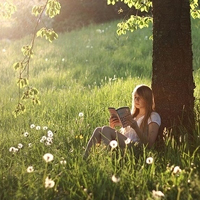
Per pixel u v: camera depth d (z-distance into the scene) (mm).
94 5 26125
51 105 9984
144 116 5852
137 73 14320
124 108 5562
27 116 9125
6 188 4773
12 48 22047
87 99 10141
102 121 7910
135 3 7980
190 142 5789
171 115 6043
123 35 20359
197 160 5113
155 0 6113
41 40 23672
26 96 6387
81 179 4770
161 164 5242
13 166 5375
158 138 6059
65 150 6023
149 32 20141
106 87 11352
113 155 5418
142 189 4449
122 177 4680
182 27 6000
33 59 18422
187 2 6047
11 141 6910
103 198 4457
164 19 6027
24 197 4473
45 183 4301
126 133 5996
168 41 6016
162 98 6070
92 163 5148
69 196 4430
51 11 6262
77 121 7656
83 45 20266
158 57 6105
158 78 6113
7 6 6742
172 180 4574
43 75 14773
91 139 5773
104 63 16375
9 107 10445
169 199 4375
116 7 25812
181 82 6031
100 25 25062
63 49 20031
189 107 6105
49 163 5410
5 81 14992
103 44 19625
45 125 8070
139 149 5613
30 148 6305
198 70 12867
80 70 15391
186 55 6051
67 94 11148
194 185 4441
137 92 5883
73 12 26609
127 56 17062
